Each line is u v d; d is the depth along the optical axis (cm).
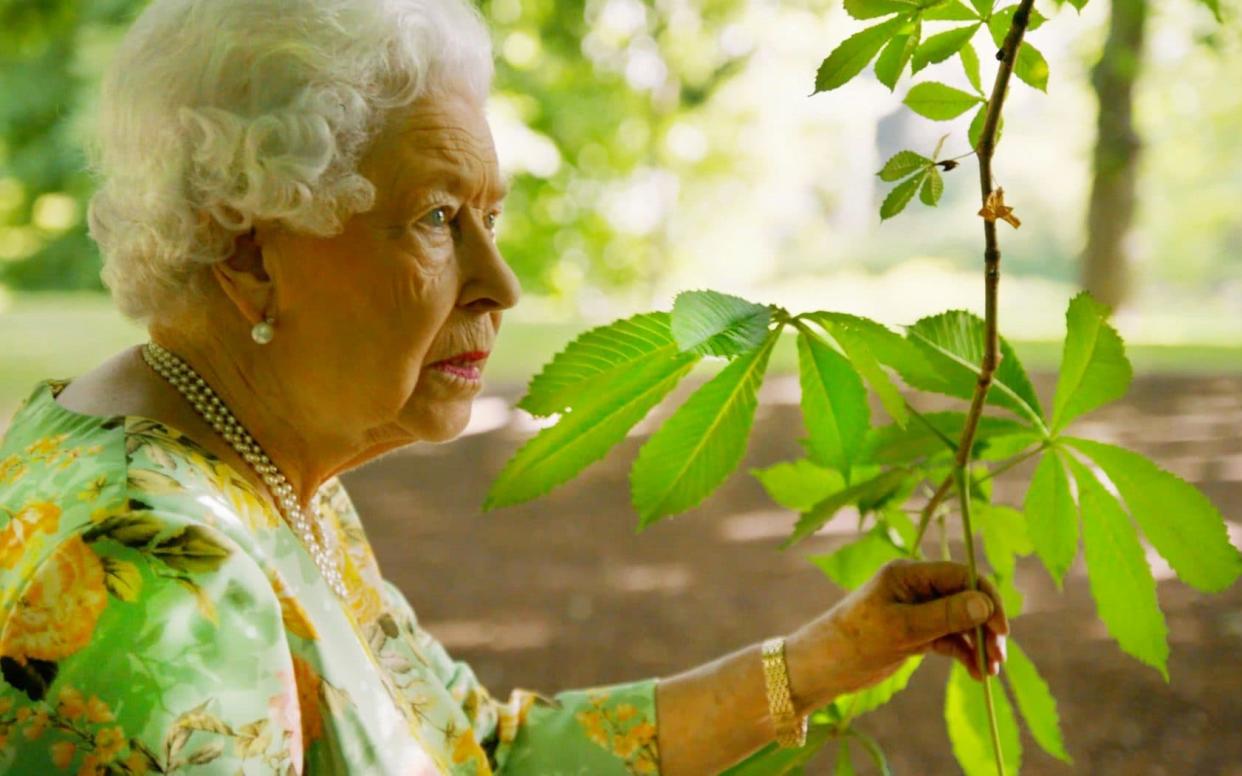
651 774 146
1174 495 117
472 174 115
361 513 646
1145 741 355
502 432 817
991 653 130
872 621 133
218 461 112
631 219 1614
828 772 347
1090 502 122
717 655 449
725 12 1487
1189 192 2019
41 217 1390
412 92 111
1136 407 845
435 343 118
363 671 115
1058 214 1983
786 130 1731
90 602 93
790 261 1952
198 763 91
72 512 99
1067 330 121
